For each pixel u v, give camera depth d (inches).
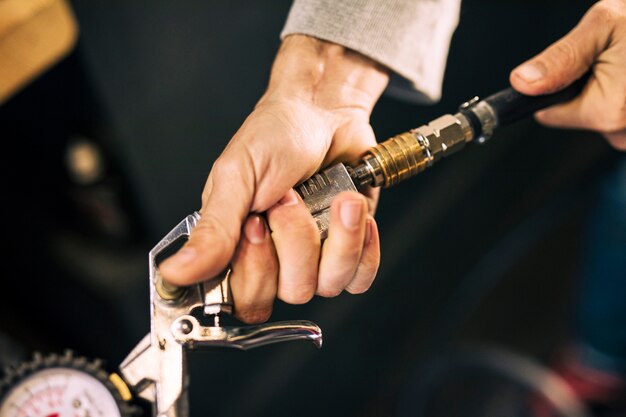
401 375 59.6
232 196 23.3
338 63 27.9
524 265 62.7
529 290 62.5
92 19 50.6
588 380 58.4
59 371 23.2
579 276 59.0
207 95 50.1
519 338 61.4
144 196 47.7
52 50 36.8
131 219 48.0
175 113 49.4
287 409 53.5
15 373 23.2
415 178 56.7
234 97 50.3
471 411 55.9
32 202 47.7
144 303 47.2
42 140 47.3
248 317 23.4
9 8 35.1
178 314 22.5
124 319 47.0
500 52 56.4
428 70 29.4
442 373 56.7
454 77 55.2
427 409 57.0
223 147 48.8
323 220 23.6
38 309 48.0
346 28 28.0
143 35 51.0
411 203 56.6
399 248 56.0
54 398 23.1
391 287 56.4
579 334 58.4
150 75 50.1
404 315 58.6
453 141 25.0
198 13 52.4
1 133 46.4
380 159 24.1
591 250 56.3
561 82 26.1
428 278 58.9
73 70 47.3
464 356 56.2
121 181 47.9
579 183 61.6
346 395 57.6
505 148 58.9
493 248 61.9
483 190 58.8
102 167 47.9
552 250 63.1
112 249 48.1
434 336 60.2
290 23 28.7
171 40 51.4
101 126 48.4
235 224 22.8
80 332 47.8
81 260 47.5
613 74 26.9
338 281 23.5
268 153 23.9
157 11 52.0
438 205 57.1
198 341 22.0
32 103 46.3
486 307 61.8
